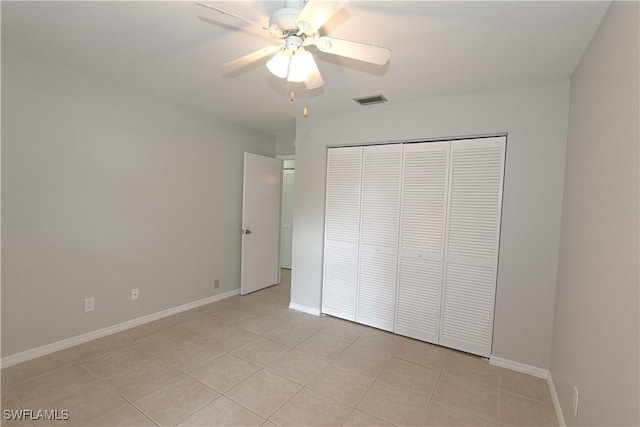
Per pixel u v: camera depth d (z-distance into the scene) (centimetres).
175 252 326
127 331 283
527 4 143
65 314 245
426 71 218
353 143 314
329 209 336
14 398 188
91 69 238
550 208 226
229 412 184
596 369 132
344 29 169
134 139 282
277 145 454
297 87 261
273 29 142
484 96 249
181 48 202
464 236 263
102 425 169
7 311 215
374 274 310
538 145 229
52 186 232
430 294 281
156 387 204
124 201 278
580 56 186
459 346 267
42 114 225
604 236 131
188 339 275
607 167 132
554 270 225
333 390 209
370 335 296
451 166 267
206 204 355
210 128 354
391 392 208
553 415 190
